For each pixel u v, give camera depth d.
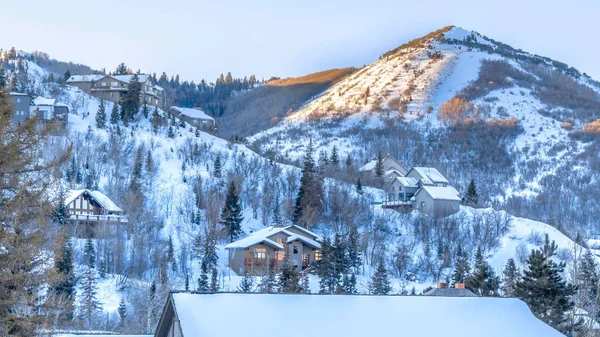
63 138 128.50
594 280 67.38
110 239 91.69
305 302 32.81
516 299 36.00
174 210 116.75
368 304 33.69
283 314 31.53
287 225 115.62
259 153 170.00
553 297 56.31
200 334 29.09
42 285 38.31
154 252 94.69
